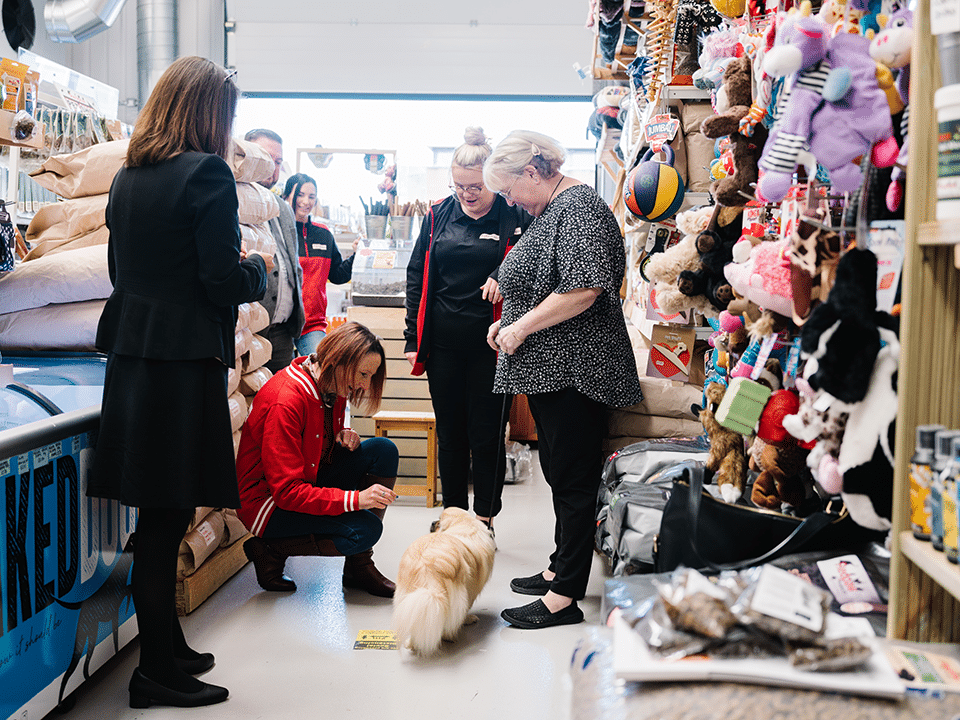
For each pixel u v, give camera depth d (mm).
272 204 3244
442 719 1955
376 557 3189
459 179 2998
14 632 1691
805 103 1182
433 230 3205
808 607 897
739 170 1646
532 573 3037
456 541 2357
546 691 2096
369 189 6949
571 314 2254
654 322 2586
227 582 2941
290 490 2619
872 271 1121
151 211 1878
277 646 2387
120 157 2686
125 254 1920
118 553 2217
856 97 1142
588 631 1012
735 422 1514
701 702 819
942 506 943
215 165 1918
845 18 1258
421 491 4203
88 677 2053
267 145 4836
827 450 1222
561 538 2502
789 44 1154
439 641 2262
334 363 2623
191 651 2219
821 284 1377
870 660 870
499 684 2137
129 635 2311
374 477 2992
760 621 870
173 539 1994
